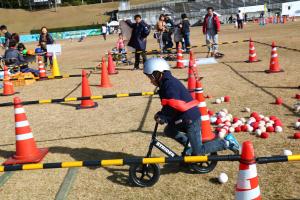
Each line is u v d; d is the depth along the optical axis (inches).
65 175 214.4
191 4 2918.3
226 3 2864.2
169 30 730.8
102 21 3422.7
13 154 253.9
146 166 188.2
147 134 268.4
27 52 674.2
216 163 201.9
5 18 3688.5
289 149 219.6
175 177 197.3
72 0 4621.1
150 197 179.6
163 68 181.3
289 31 1099.3
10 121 344.2
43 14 3841.0
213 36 647.8
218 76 461.7
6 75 483.2
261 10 2556.6
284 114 287.1
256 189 128.3
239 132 255.4
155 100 370.0
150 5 3299.7
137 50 583.5
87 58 873.5
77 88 479.8
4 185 207.8
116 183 197.5
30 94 465.1
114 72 560.7
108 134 277.0
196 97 235.0
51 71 677.3
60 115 346.6
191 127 184.9
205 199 173.0
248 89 378.3
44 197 190.9
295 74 430.0
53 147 259.6
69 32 2455.7
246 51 700.0
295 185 178.7
